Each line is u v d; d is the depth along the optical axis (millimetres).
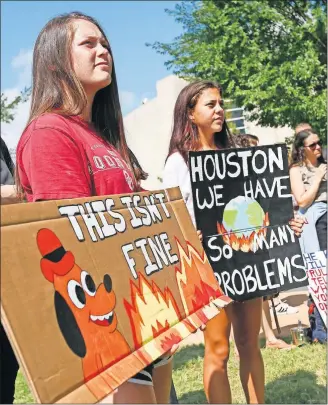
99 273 1635
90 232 1668
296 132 5285
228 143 3289
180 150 3125
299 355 4512
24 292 1350
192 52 13047
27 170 1877
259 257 3090
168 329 1887
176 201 2322
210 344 2939
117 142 2365
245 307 3104
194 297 2156
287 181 3193
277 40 12172
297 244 3174
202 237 2971
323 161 5262
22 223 1431
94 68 2064
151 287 1885
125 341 1648
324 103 11469
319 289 4812
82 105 2033
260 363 3133
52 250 1484
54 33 2064
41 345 1340
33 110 2057
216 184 3035
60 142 1872
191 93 3100
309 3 12430
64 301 1459
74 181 1845
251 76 11922
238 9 12125
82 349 1463
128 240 1850
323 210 5137
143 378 1931
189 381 4105
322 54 12094
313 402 3574
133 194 2021
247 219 3088
